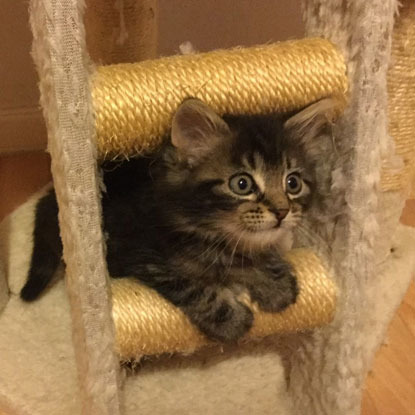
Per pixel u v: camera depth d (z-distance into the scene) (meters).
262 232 0.38
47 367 0.48
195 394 0.47
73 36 0.31
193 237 0.39
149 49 0.64
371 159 0.37
